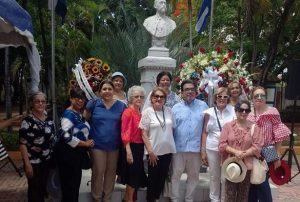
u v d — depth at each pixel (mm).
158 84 6453
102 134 5871
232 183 5406
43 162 5520
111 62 17312
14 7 5234
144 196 6570
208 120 6145
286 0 15414
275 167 5613
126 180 5961
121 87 6566
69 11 18047
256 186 5645
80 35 19594
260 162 5336
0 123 5504
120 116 5980
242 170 5234
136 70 16953
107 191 6133
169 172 6277
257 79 17047
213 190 6207
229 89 6301
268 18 17828
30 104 5508
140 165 5957
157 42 8289
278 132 5555
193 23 16484
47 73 15039
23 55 16500
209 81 7398
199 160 6242
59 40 17000
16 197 7418
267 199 5613
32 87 6105
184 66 7996
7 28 5727
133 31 18125
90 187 6648
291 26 18781
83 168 5945
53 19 8914
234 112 6094
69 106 5926
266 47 18859
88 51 19812
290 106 25438
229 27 18859
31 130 5387
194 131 6133
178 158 6156
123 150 5949
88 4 21500
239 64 7801
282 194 8297
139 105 5961
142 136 5895
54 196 6219
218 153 6062
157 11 8359
